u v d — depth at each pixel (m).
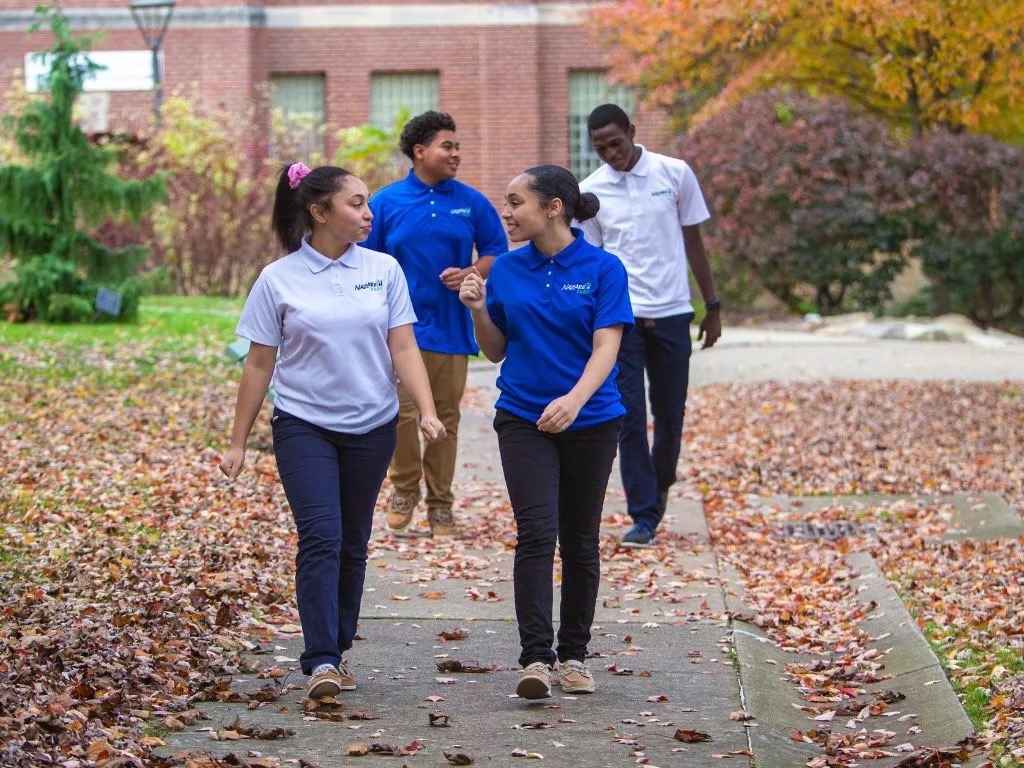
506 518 11.12
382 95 36.66
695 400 17.67
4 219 20.94
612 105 9.98
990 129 27.91
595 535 6.74
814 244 27.06
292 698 6.53
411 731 6.07
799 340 23.50
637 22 27.50
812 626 8.52
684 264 10.23
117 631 7.10
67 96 21.03
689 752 5.88
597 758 5.76
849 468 13.67
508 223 6.57
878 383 18.56
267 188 28.66
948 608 8.62
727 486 13.01
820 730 6.48
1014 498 12.31
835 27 24.25
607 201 10.07
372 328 6.48
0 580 7.99
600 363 6.43
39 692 5.98
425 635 7.86
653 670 7.24
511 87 36.25
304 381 6.46
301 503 6.36
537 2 36.25
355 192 6.46
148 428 13.41
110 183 21.16
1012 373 19.75
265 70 36.09
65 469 11.45
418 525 10.69
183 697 6.34
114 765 5.29
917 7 22.67
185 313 22.84
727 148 27.23
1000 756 5.95
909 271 31.45
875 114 28.94
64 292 20.91
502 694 6.70
